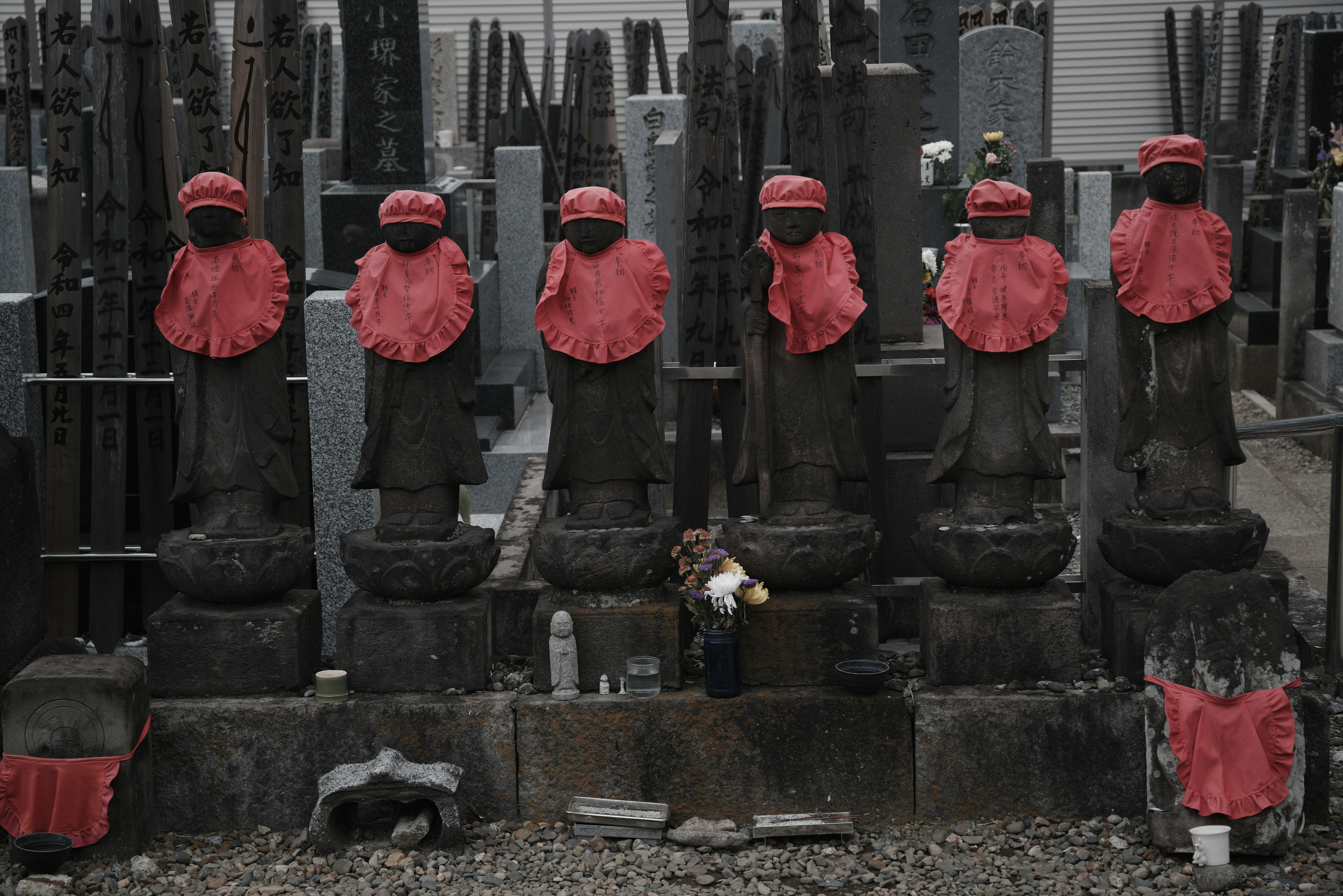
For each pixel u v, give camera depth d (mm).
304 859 5031
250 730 5219
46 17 6207
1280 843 4816
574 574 5254
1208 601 4867
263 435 5398
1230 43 18875
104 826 4945
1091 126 19188
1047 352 5277
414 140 8969
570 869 4926
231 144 6250
